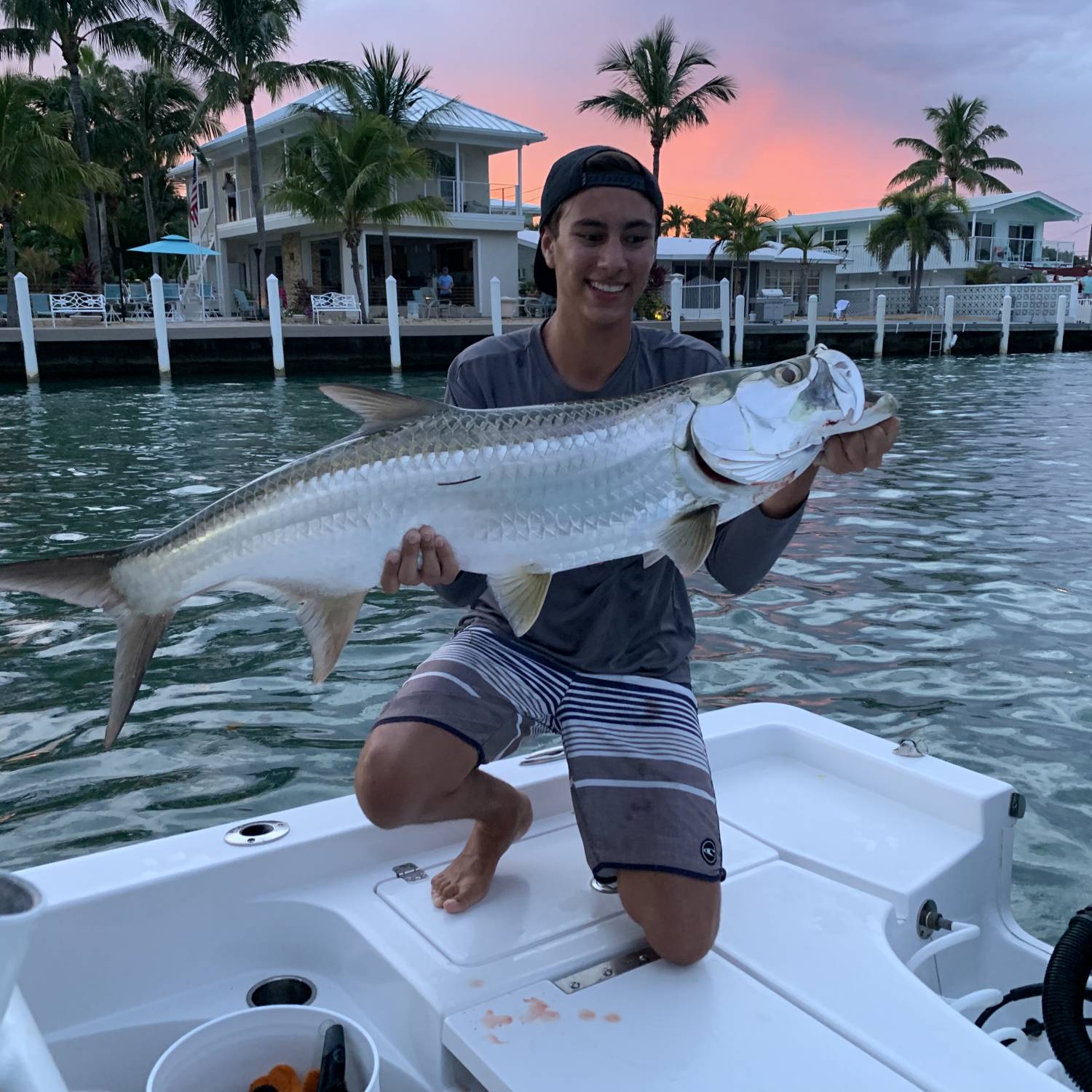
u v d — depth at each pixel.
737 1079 2.02
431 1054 2.27
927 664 6.11
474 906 2.67
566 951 2.47
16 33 33.72
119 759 4.84
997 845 3.03
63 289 36.88
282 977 2.63
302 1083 2.22
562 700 2.77
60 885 2.47
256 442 15.64
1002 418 19.44
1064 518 10.13
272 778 4.65
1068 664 6.08
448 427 2.57
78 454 14.41
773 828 3.07
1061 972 2.06
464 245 40.97
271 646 6.36
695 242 51.25
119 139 45.09
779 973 2.36
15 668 6.00
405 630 6.70
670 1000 2.28
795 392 2.55
